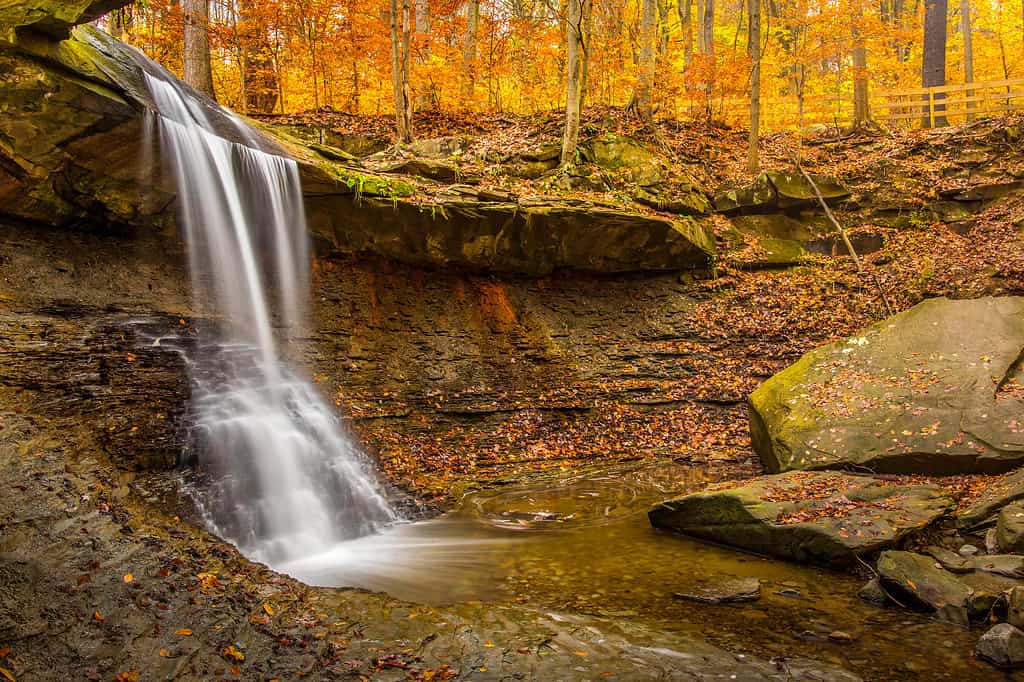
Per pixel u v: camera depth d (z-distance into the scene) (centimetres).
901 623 528
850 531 656
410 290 1333
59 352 754
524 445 1178
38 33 815
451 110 2019
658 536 784
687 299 1525
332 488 877
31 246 891
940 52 2142
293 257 1180
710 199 1748
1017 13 2572
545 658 472
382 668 453
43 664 417
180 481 721
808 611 556
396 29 1633
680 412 1273
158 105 972
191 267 1038
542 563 695
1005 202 1600
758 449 1068
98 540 541
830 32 2150
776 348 1383
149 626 468
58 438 648
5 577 471
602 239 1443
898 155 1825
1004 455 784
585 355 1390
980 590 541
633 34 2264
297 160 1163
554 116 1948
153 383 814
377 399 1155
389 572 675
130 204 962
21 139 830
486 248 1360
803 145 2055
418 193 1288
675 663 465
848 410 937
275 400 966
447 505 931
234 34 1767
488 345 1346
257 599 526
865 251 1627
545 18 2272
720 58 2392
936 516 677
